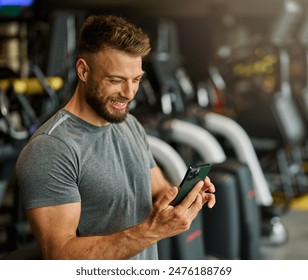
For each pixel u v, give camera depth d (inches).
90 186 105.0
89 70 102.7
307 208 323.3
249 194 225.0
